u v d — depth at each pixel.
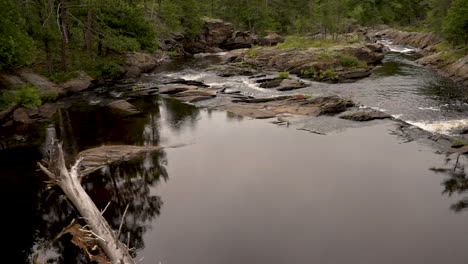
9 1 25.56
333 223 12.20
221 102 28.67
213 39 71.88
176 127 22.80
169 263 10.49
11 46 23.81
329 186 14.75
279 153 18.30
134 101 29.48
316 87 32.75
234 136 21.03
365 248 10.89
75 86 31.78
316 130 21.62
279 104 27.16
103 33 38.16
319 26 72.25
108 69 37.69
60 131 21.77
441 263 10.20
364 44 54.62
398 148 18.47
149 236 11.71
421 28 88.12
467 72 32.91
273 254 10.76
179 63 51.75
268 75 39.38
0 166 16.72
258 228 12.04
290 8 99.94
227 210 13.15
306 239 11.40
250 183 15.18
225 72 40.81
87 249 10.88
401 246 10.95
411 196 13.82
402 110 24.62
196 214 12.94
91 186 15.03
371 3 105.31
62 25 33.34
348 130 21.45
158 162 17.42
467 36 44.66
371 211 12.84
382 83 33.19
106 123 23.47
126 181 15.47
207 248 11.10
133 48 38.19
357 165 16.62
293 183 15.09
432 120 22.39
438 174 15.57
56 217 12.75
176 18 68.56
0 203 13.59
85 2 33.66
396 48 63.59
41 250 10.98
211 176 15.88
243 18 89.69
